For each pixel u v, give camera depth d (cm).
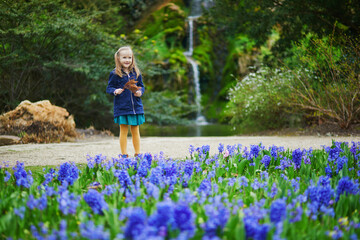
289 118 934
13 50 1027
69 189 250
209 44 2170
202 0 2412
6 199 219
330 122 838
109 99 1224
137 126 469
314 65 792
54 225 183
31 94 1098
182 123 1436
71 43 1097
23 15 948
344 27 1013
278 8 990
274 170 360
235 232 157
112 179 296
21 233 180
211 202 221
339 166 330
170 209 161
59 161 441
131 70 479
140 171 295
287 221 173
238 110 1028
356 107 781
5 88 1059
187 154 495
